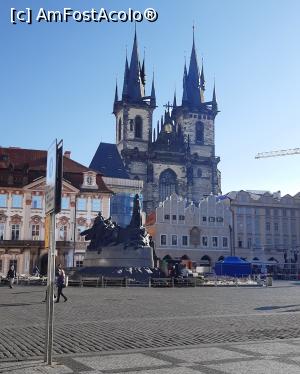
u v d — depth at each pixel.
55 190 11.15
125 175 131.75
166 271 55.00
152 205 143.88
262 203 115.38
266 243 114.00
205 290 44.88
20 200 81.56
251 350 12.29
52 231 11.30
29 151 89.31
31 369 10.08
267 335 15.31
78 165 89.38
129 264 49.44
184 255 105.75
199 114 160.88
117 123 161.50
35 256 79.62
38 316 20.98
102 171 129.50
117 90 163.62
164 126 157.00
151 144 152.75
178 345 13.34
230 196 117.62
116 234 50.97
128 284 47.50
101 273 48.94
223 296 35.97
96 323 18.64
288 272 110.44
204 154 158.75
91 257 51.19
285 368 9.98
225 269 68.56
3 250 78.38
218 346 12.98
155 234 104.75
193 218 108.06
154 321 19.38
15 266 78.75
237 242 111.62
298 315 22.00
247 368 9.98
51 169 11.72
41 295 34.44
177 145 153.62
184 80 164.00
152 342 13.90
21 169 83.44
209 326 17.72
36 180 82.25
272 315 21.97
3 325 17.91
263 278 74.12
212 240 108.81
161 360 10.98
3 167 82.94
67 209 83.44
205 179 154.12
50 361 10.62
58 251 80.75
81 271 50.44
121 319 20.08
